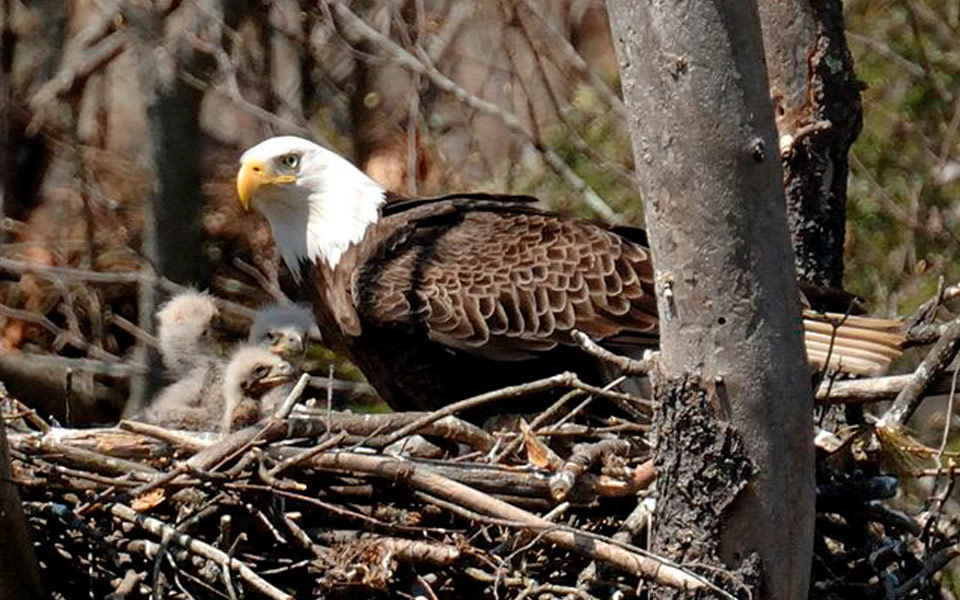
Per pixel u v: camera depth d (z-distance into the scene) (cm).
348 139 2002
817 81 1330
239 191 1428
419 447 1295
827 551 1240
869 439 1282
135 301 1988
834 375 1283
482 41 2073
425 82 2008
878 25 1772
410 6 2052
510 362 1343
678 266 1063
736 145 1048
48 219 2025
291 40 2022
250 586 1138
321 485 1175
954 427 1535
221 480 1130
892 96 1753
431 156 1969
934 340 1299
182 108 1909
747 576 1079
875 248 1705
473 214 1391
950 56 1761
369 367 1393
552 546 1145
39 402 1778
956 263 1705
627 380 1327
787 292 1066
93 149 2044
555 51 2023
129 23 1984
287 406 1177
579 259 1348
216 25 1967
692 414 1071
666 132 1053
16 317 1880
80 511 1144
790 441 1072
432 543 1144
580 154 1836
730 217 1055
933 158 1738
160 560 1112
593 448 1173
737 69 1046
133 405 1780
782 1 1330
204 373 1381
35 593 1105
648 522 1144
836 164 1345
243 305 1914
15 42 2067
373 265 1368
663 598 1095
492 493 1165
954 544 1226
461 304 1338
